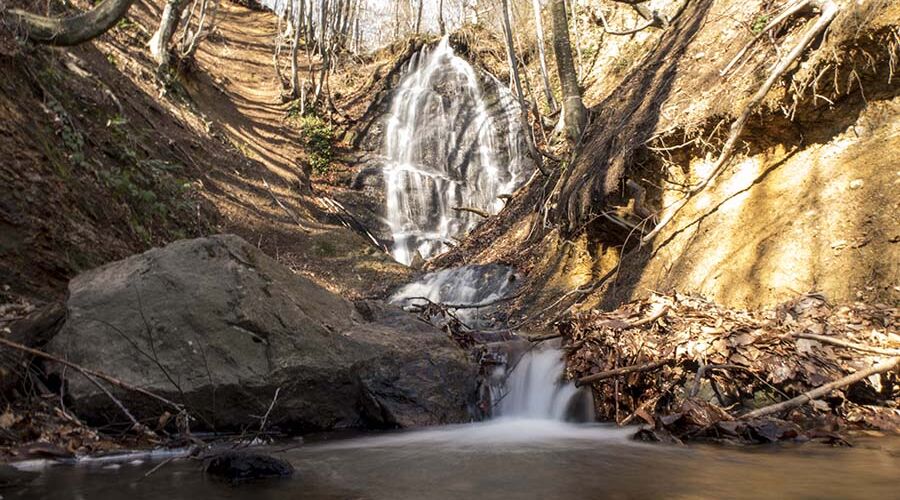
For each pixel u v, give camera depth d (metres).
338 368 5.33
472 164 22.30
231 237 5.45
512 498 3.10
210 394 4.80
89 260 6.52
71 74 9.87
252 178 15.97
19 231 5.77
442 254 17.00
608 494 3.14
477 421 5.80
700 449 4.17
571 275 9.99
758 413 4.45
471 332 7.39
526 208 14.45
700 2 11.87
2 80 6.74
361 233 18.33
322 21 23.89
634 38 17.89
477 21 26.39
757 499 2.95
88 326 4.72
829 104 6.40
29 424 4.11
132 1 7.61
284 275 5.83
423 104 23.69
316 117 22.22
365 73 26.03
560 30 12.45
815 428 4.30
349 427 5.49
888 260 5.41
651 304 6.02
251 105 21.72
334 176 20.53
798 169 6.69
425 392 5.65
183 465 3.84
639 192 8.41
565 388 5.80
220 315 4.98
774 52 7.23
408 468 3.84
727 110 7.20
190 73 18.16
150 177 9.95
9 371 4.29
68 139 7.46
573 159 11.44
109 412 4.51
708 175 7.30
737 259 6.70
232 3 34.00
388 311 6.64
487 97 23.28
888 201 5.63
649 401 5.08
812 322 5.19
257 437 4.86
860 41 5.87
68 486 3.26
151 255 5.19
